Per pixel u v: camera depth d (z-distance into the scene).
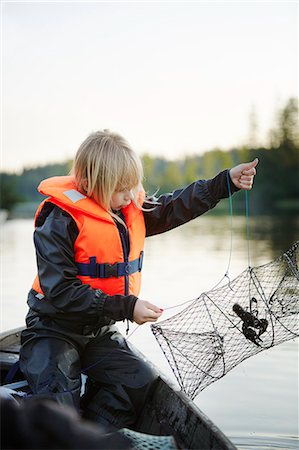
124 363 2.69
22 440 1.29
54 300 2.57
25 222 21.00
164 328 2.69
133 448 1.79
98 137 2.73
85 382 2.72
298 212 24.98
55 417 1.33
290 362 4.52
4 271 9.07
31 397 2.51
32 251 11.64
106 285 2.71
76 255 2.67
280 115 33.06
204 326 2.72
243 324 2.60
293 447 3.30
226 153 31.59
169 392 2.52
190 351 2.65
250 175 2.84
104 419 2.63
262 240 12.66
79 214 2.66
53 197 2.68
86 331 2.67
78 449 1.30
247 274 2.71
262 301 2.66
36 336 2.62
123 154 2.69
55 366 2.54
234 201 27.12
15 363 2.83
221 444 2.03
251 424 3.54
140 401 2.65
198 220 20.39
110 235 2.69
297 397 3.91
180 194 2.93
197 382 2.64
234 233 14.69
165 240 13.38
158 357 4.60
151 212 2.94
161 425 2.49
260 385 4.12
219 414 3.69
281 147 33.03
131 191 2.75
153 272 8.55
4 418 1.31
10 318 6.06
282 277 2.73
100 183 2.66
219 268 8.81
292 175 32.91
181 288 7.27
